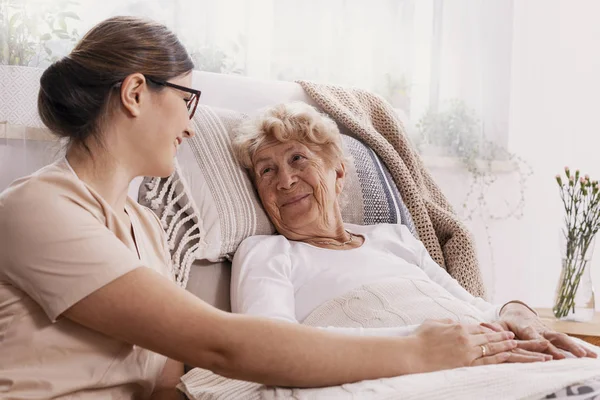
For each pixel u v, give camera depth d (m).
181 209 1.62
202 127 1.76
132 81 1.14
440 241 2.25
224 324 1.05
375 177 2.04
